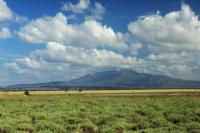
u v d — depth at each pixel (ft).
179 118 114.83
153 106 175.83
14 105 182.50
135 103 203.21
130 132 82.74
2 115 124.06
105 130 87.81
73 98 303.48
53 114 120.98
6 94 415.23
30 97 334.44
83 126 95.45
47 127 91.76
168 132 82.69
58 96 362.53
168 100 245.24
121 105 180.75
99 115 118.73
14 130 86.74
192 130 86.58
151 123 101.55
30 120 107.04
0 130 86.94
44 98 307.37
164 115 128.06
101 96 359.87
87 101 229.04
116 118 112.47
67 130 90.43
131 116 122.72
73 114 122.52
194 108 156.35
